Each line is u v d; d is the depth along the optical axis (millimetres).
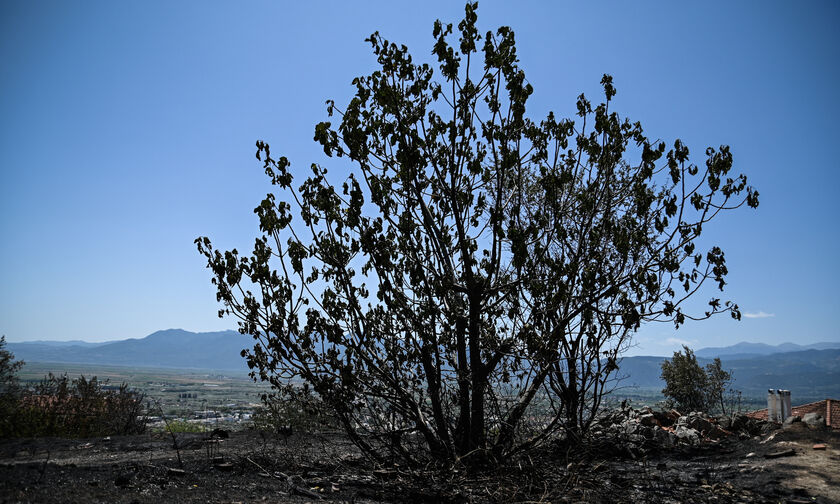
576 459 7297
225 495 5238
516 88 6875
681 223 6723
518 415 7504
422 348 7207
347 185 7047
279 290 7172
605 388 7246
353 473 6941
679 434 9117
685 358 18141
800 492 5898
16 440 8594
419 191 7184
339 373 7176
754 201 6371
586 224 7590
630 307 6633
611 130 7496
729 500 5887
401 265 7629
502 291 7543
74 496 4547
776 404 12875
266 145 7168
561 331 6980
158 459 6766
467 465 6852
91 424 11414
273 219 7160
